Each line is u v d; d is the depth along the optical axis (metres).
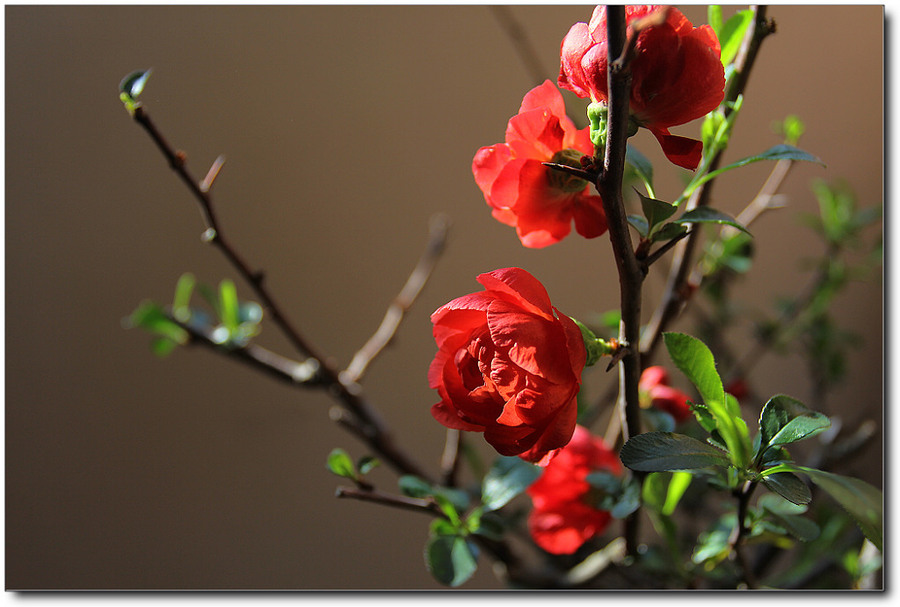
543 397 0.94
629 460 0.95
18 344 1.67
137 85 1.02
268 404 1.82
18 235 1.64
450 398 0.96
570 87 0.96
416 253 1.79
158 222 1.69
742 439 0.96
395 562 1.87
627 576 1.09
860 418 1.62
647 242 0.97
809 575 1.13
